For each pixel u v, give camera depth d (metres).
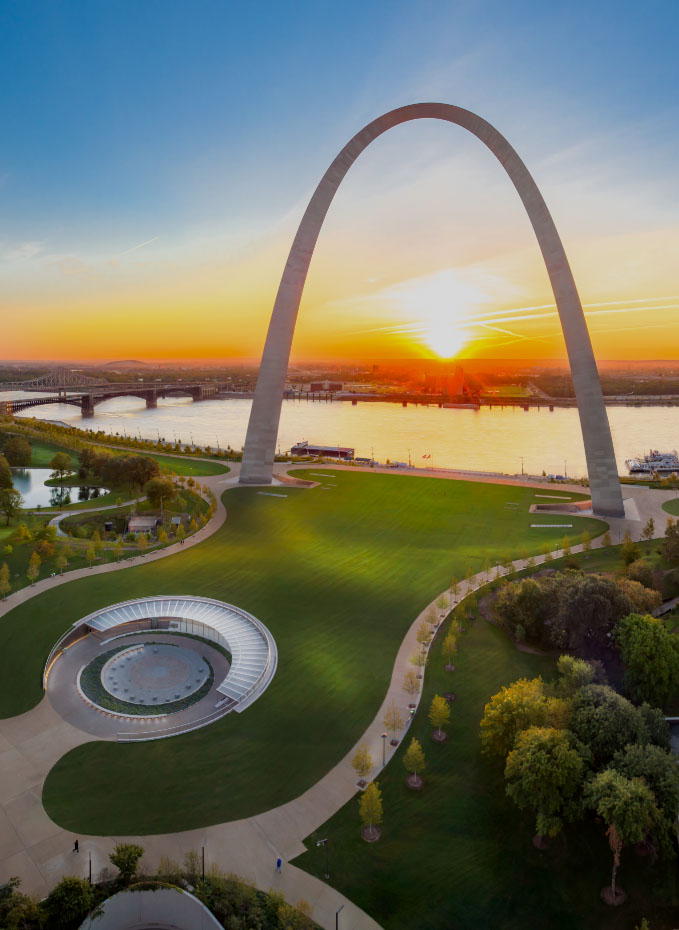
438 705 46.75
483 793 41.91
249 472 127.25
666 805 36.44
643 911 33.97
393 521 102.44
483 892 34.91
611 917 33.66
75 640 62.25
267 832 38.72
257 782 42.88
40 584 74.00
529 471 187.50
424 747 46.47
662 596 67.81
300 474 138.00
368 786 41.00
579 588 57.56
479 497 117.88
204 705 52.28
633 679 49.16
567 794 37.38
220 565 81.31
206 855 36.94
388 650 60.09
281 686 53.94
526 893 34.91
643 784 36.56
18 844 37.53
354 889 34.97
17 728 48.31
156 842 37.78
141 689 54.34
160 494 107.88
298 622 65.44
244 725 48.84
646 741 40.72
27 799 41.06
